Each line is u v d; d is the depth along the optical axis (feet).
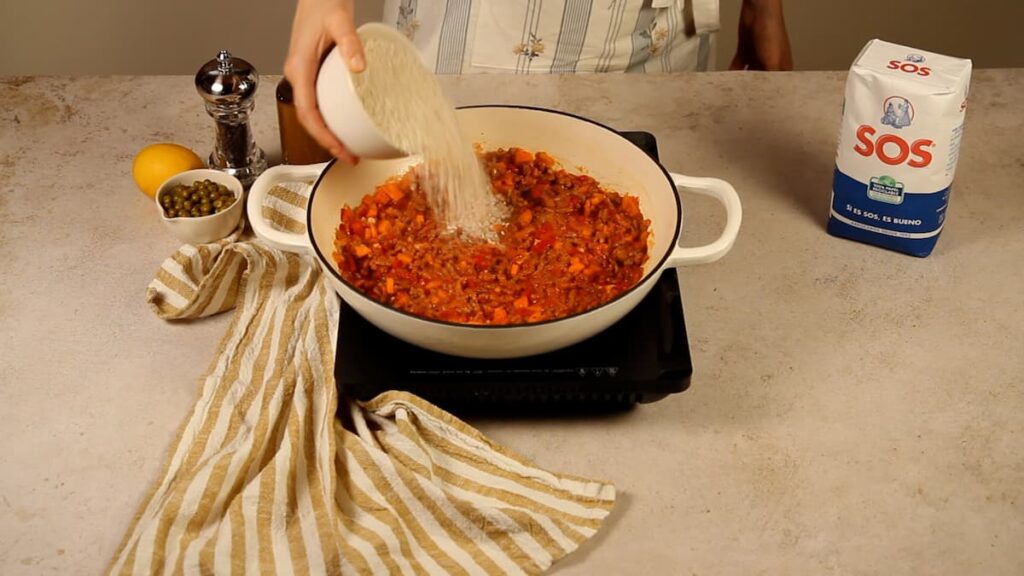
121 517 3.71
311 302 4.38
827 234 4.85
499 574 3.50
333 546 3.53
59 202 4.93
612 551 3.60
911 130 4.33
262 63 8.93
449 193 4.25
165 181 4.72
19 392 4.11
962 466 3.89
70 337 4.33
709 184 4.17
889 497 3.79
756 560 3.59
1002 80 5.75
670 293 4.15
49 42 8.60
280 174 4.20
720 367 4.23
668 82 5.71
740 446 3.95
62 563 3.56
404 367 3.92
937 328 4.41
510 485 3.74
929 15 9.12
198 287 4.32
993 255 4.75
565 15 5.78
